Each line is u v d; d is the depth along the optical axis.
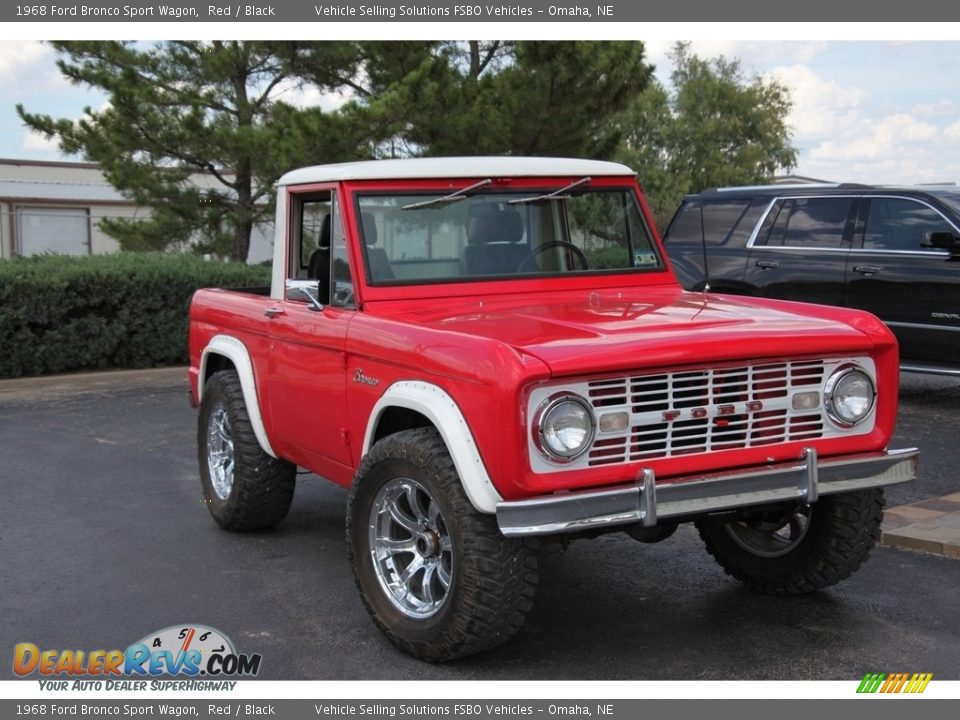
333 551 5.99
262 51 17.89
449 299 5.12
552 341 4.02
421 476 4.16
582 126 18.67
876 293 9.73
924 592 5.08
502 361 3.81
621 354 3.91
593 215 5.62
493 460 3.85
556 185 5.54
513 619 4.05
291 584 5.41
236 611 5.02
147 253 15.76
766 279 10.41
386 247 5.09
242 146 16.58
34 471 8.11
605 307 4.95
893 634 4.56
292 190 5.67
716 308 4.86
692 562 5.69
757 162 62.06
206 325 6.66
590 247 5.61
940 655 4.32
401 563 4.60
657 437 4.07
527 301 5.24
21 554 5.97
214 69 17.55
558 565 5.66
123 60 17.58
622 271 5.67
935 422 9.18
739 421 4.20
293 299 5.26
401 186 5.18
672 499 3.91
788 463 4.28
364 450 4.69
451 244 5.25
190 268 14.55
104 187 34.09
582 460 3.92
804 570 4.86
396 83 16.22
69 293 13.35
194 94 18.03
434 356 4.14
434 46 19.16
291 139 15.59
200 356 6.73
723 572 5.50
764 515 4.94
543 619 4.84
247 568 5.68
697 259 10.94
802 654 4.36
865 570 5.43
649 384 4.02
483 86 18.08
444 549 4.26
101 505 7.07
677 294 5.52
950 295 9.29
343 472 5.10
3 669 4.39
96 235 33.94
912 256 9.55
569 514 3.77
